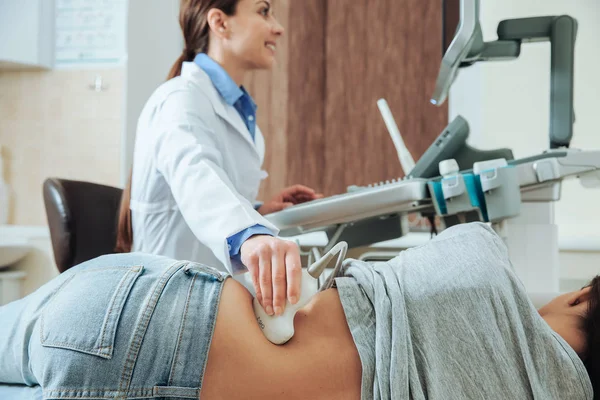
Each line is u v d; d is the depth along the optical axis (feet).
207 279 3.14
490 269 3.22
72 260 6.23
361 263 3.44
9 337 3.40
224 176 4.23
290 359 2.94
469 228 3.55
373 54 10.05
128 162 9.22
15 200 9.66
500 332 3.12
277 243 3.15
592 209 9.12
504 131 9.37
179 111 4.96
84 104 9.43
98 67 9.39
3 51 9.31
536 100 9.25
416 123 9.93
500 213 4.62
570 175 4.87
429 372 2.96
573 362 3.26
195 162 4.33
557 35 5.34
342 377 2.97
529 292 4.91
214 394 2.89
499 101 9.38
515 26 5.42
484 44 5.46
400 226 5.65
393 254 7.73
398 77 9.99
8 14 9.37
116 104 9.30
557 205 9.26
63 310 3.01
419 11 9.92
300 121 10.23
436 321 3.09
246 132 5.70
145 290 3.02
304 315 3.13
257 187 6.05
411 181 4.73
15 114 9.70
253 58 5.76
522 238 5.47
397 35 9.98
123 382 2.84
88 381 2.84
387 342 2.97
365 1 10.07
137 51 9.38
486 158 5.46
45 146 9.57
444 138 5.49
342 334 3.07
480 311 3.12
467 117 9.52
